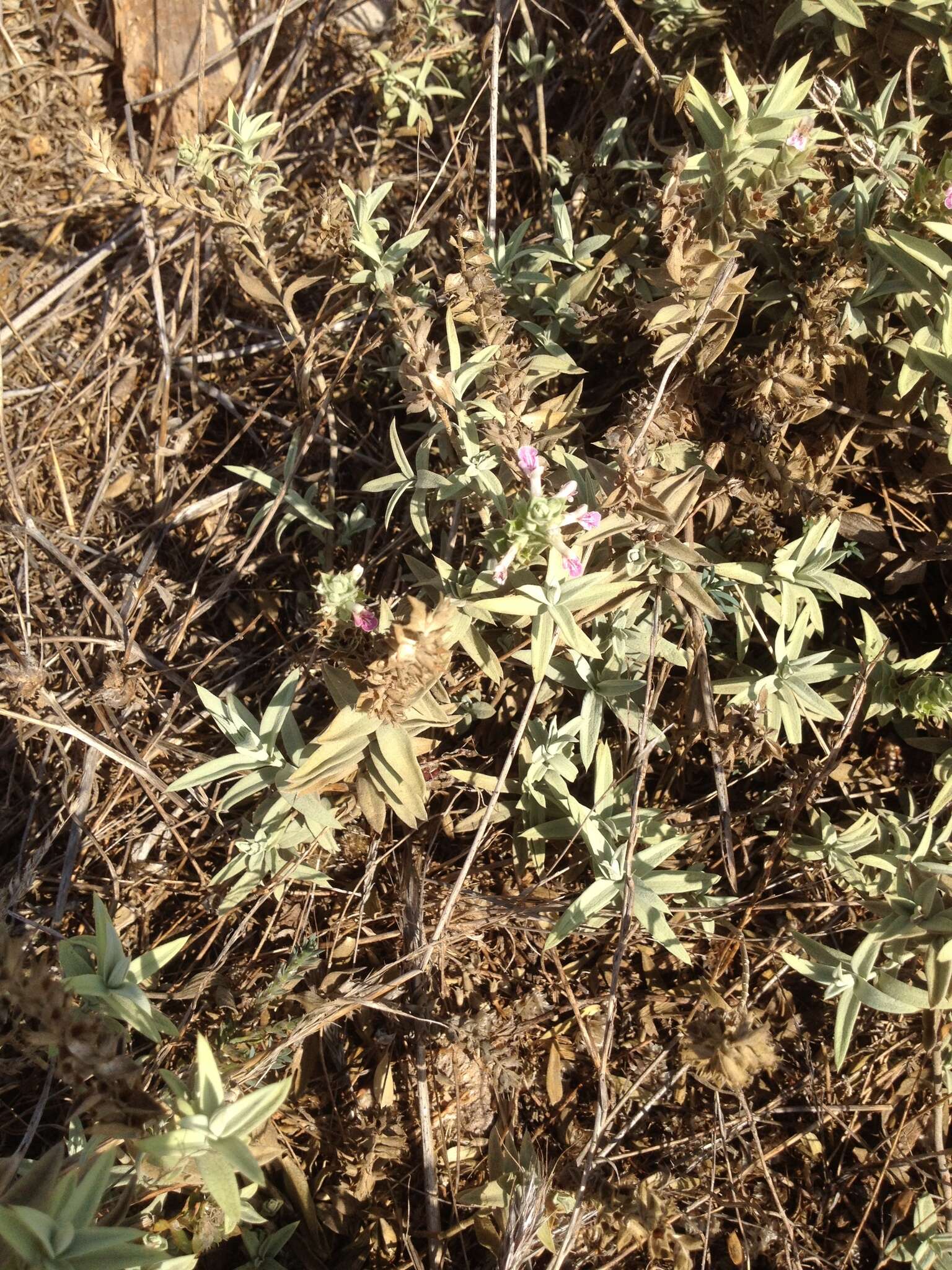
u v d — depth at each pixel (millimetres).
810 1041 436
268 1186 388
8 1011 328
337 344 556
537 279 501
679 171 411
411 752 375
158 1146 292
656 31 569
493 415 420
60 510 548
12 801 473
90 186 627
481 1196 385
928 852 414
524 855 450
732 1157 415
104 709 472
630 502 382
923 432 466
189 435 569
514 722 478
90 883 452
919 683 436
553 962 444
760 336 484
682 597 426
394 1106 414
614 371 536
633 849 395
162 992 426
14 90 633
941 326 409
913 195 436
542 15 633
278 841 414
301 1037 387
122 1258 283
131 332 594
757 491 451
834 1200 412
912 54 476
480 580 394
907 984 392
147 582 513
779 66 541
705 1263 388
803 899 451
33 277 605
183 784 399
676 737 468
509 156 619
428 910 438
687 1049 377
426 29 586
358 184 574
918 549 479
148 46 633
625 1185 387
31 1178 294
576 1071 427
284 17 638
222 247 555
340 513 506
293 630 516
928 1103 420
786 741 475
